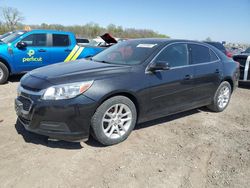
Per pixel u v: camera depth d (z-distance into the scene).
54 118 3.67
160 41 5.03
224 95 6.13
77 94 3.69
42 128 3.75
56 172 3.41
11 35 9.09
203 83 5.41
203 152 4.16
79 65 4.56
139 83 4.24
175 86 4.80
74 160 3.70
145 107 4.41
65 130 3.72
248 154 4.17
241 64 9.41
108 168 3.56
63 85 3.70
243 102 7.33
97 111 3.87
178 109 5.05
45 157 3.73
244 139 4.73
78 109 3.69
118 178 3.37
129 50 4.97
